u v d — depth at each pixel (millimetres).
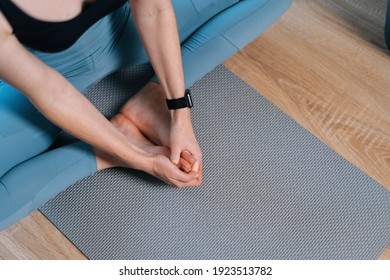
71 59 1998
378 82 2568
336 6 2809
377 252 2131
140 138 2232
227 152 2330
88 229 2172
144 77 2490
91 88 2461
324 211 2209
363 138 2404
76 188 2250
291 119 2424
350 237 2158
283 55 2625
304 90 2525
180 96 2076
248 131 2383
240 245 2143
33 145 2072
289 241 2148
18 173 2010
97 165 2182
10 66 1638
